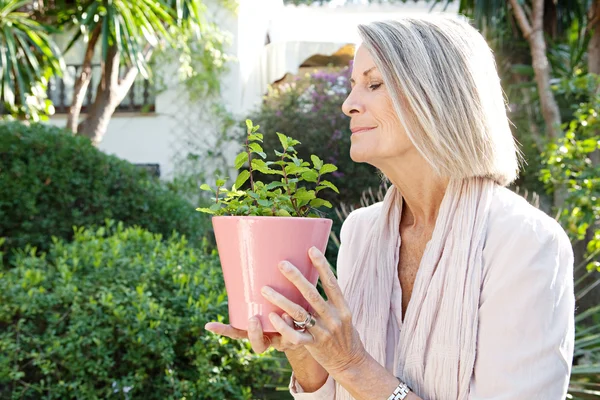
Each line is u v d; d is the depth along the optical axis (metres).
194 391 3.10
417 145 1.02
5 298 3.20
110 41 6.91
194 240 5.62
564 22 6.46
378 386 0.96
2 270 4.11
